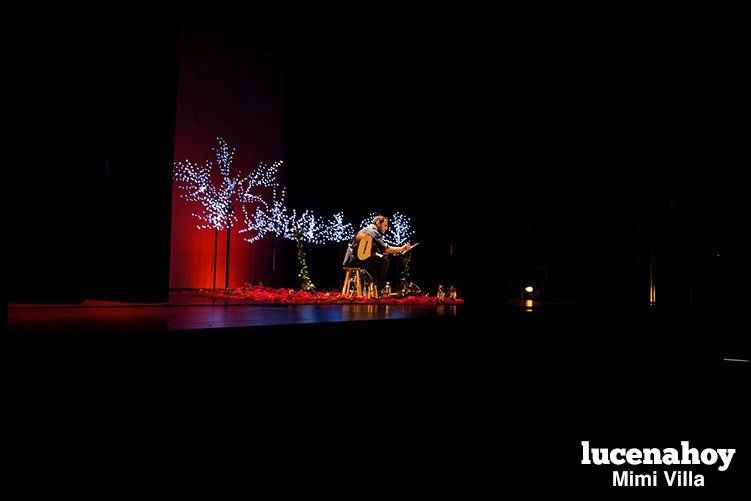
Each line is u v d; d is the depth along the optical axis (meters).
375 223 8.21
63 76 4.56
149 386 2.43
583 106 7.87
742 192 7.59
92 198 4.72
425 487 3.26
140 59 5.31
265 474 2.80
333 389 3.33
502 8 6.63
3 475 1.98
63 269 4.45
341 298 7.35
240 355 2.83
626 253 8.62
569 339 5.36
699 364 5.80
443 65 7.78
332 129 9.94
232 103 9.66
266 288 8.96
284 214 10.50
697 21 6.55
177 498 2.43
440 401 4.09
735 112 7.11
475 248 9.37
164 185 5.48
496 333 4.70
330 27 7.07
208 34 9.30
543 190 9.01
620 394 5.22
